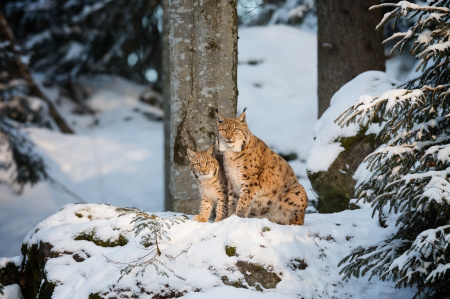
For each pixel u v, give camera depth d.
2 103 28.70
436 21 8.46
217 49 12.38
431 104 8.42
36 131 29.50
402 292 9.06
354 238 9.89
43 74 35.59
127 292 8.62
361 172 12.55
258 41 22.70
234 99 12.64
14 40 29.81
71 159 27.66
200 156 10.71
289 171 11.08
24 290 10.16
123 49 34.66
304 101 20.02
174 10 12.47
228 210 11.04
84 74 36.09
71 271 9.16
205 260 8.86
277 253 9.09
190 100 12.35
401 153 8.41
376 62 16.86
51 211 23.44
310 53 22.14
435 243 7.82
